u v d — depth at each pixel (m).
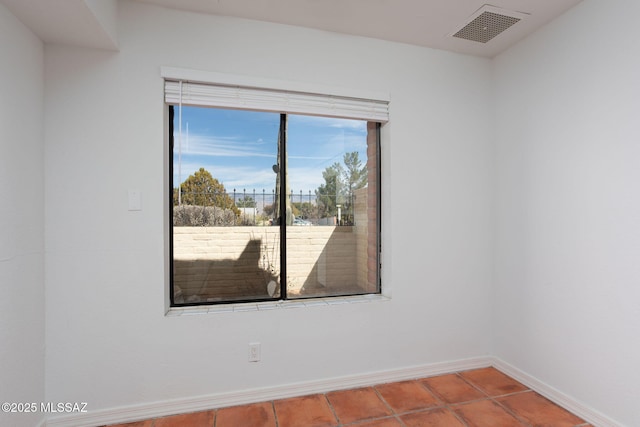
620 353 1.64
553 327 1.99
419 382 2.23
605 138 1.71
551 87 2.01
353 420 1.80
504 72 2.38
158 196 1.83
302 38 2.06
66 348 1.72
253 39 1.98
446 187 2.38
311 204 2.24
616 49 1.65
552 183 2.01
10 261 1.43
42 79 1.66
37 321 1.62
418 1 1.79
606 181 1.70
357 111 2.18
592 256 1.77
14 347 1.45
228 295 2.09
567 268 1.91
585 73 1.80
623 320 1.63
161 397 1.83
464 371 2.39
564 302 1.93
